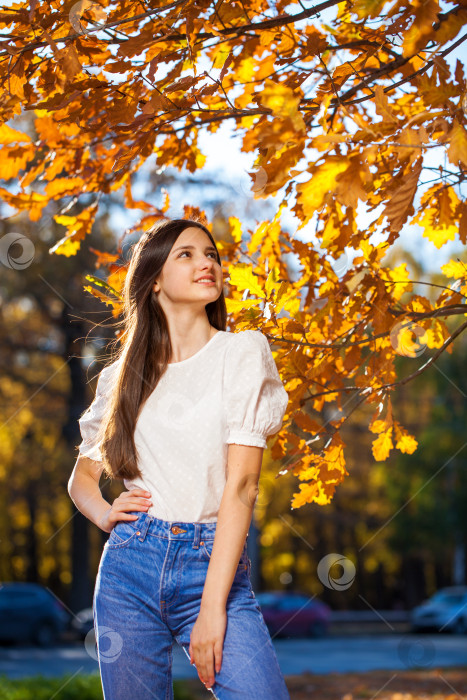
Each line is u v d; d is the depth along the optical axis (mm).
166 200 3012
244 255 2904
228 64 2252
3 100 2355
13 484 20016
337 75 2354
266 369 1923
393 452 22891
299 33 2578
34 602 15812
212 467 1897
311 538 28469
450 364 19781
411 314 2561
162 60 2232
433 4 1892
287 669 10891
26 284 16328
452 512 22766
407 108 2229
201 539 1877
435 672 8898
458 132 1757
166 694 1936
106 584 1938
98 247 15547
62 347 18578
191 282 2004
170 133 2865
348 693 7125
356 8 1921
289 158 1808
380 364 2629
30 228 14352
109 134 2961
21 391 19781
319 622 17953
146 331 2023
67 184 2965
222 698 1761
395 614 27766
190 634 1834
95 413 2166
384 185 2338
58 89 2270
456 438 21391
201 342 2029
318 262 2740
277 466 15430
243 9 2436
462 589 20969
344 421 2639
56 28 2258
